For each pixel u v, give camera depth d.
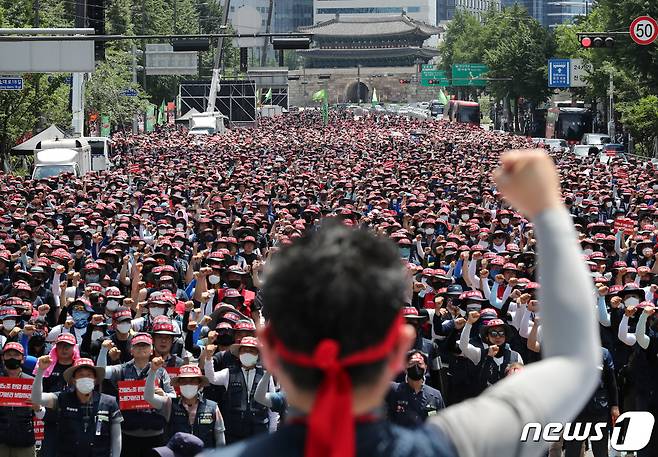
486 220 30.56
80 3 42.25
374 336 2.37
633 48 70.75
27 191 41.22
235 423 12.35
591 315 2.42
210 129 97.06
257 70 150.62
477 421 2.42
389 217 29.61
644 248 23.70
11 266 22.88
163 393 11.71
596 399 13.20
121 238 24.67
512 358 13.92
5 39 34.19
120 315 14.72
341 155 69.75
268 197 38.34
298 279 2.38
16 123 61.81
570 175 45.56
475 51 160.75
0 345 15.49
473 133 105.50
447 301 16.03
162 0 122.06
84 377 11.16
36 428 12.91
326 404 2.34
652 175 49.44
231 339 14.41
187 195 41.75
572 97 110.12
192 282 20.31
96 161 61.75
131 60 98.19
